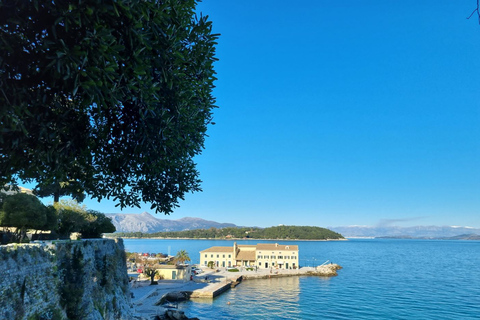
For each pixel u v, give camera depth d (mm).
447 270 158750
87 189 15883
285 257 159125
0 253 17969
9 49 8859
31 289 20297
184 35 13000
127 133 12531
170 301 78875
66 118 11477
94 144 12977
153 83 11320
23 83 9992
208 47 13875
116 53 9719
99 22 9781
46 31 9812
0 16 8820
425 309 74250
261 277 128250
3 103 9008
